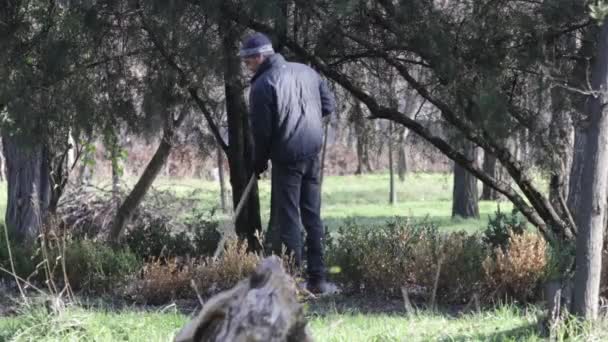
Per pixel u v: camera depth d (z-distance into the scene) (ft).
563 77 45.39
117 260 47.32
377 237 47.09
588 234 29.86
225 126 58.34
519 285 39.65
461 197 107.96
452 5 46.01
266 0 41.45
